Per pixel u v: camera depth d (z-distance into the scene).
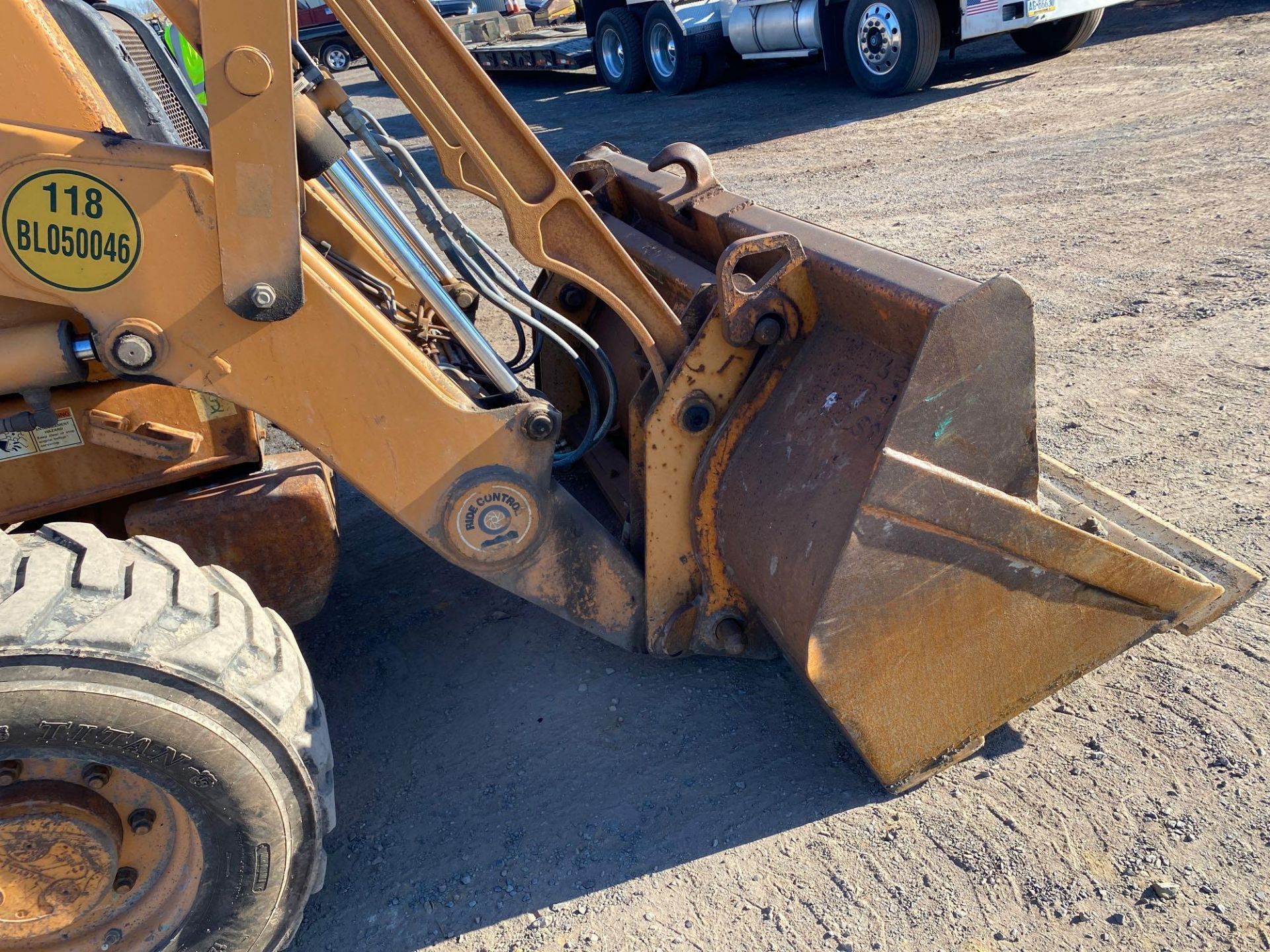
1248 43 9.36
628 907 2.23
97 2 2.76
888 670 2.25
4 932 1.86
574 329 2.57
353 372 2.11
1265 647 2.77
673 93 13.01
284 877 1.94
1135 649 2.84
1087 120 8.15
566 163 9.93
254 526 2.45
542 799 2.56
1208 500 3.38
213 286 1.94
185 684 1.75
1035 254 5.71
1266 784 2.35
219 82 1.77
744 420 2.49
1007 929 2.09
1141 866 2.19
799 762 2.59
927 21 9.73
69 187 1.82
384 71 2.16
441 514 2.31
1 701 1.63
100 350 1.94
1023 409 2.12
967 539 2.16
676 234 3.31
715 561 2.62
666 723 2.77
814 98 11.16
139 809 1.90
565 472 3.96
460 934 2.21
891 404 2.15
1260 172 6.29
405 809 2.57
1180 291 4.96
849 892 2.20
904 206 6.95
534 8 18.70
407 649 3.20
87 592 1.77
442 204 2.34
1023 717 2.64
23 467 2.28
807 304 2.43
